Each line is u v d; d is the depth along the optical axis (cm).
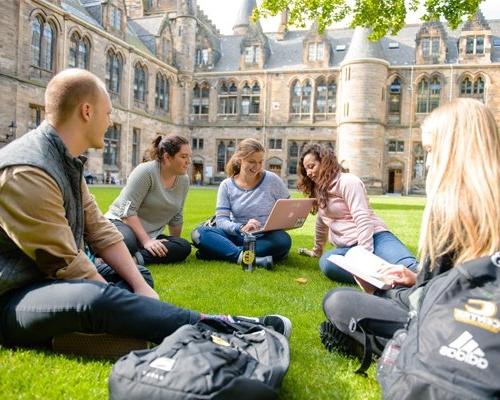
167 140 564
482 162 199
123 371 197
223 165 5031
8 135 2998
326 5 1491
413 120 4459
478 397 159
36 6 3164
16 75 3041
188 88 5038
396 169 4603
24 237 255
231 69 5006
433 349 173
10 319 265
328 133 4672
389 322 262
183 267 566
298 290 472
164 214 581
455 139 209
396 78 4509
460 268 183
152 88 4575
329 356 292
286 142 4794
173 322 262
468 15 1384
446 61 4469
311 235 969
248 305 408
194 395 182
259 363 217
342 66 4416
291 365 278
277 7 1543
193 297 430
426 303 187
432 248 209
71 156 277
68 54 3466
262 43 4872
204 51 5091
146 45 4762
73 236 284
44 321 256
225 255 604
